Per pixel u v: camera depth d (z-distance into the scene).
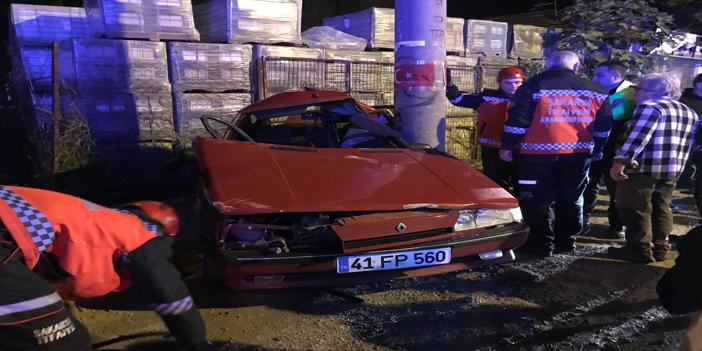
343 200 3.14
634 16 6.14
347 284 3.08
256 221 3.11
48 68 6.85
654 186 4.10
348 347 2.87
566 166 4.16
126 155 6.23
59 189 5.82
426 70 4.88
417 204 3.19
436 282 3.78
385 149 4.23
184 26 6.45
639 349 2.84
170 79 6.45
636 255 4.20
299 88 7.04
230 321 3.18
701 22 10.19
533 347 2.86
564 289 3.66
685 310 2.30
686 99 4.98
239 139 4.58
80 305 3.33
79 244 1.86
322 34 7.56
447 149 8.05
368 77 7.60
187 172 6.55
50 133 6.05
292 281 3.04
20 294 1.70
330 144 4.74
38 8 6.95
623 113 4.76
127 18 6.14
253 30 6.76
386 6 14.88
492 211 3.38
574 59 4.14
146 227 2.04
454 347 2.85
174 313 2.05
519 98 4.04
